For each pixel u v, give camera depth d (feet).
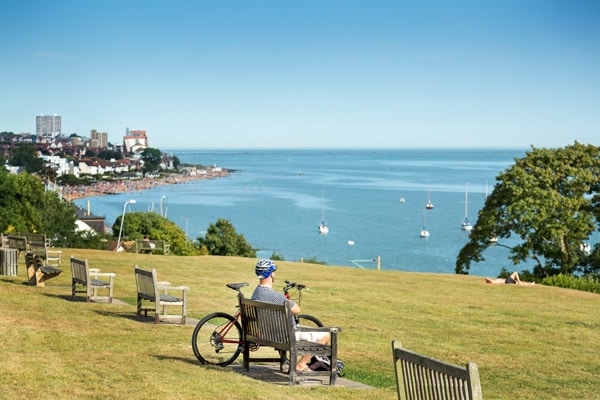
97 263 111.86
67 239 259.39
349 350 50.01
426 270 417.49
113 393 30.45
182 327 51.34
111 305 62.03
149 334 47.32
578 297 103.50
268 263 36.86
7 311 53.47
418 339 58.13
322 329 35.17
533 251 191.01
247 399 30.81
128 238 367.86
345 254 498.28
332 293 91.76
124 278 92.12
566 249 187.62
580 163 189.06
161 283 53.83
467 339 59.88
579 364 50.62
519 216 182.29
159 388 31.78
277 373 37.47
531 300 96.22
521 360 50.93
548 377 44.98
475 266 425.28
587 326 72.69
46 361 36.45
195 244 366.22
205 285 91.66
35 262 73.31
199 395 30.99
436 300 90.27
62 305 59.21
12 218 224.12
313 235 620.08
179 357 40.29
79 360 37.40
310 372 35.73
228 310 67.31
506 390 40.27
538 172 186.91
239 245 361.51
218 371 37.06
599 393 40.63
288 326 34.71
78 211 509.35
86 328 48.14
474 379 19.56
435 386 21.57
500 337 62.39
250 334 37.65
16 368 34.22
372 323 66.33
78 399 29.27
